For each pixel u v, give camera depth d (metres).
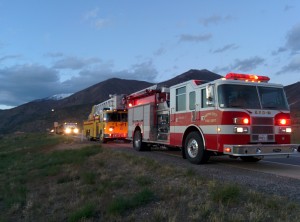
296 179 9.79
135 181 9.88
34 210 8.91
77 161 15.09
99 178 10.95
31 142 39.28
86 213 7.52
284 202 6.95
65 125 63.38
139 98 19.41
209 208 6.78
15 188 11.73
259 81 12.74
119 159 14.05
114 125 28.95
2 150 35.03
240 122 11.63
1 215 9.02
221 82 11.98
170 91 15.36
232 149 11.31
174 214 6.82
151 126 17.05
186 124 13.92
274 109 12.22
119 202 7.68
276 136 12.08
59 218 7.96
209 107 12.42
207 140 12.49
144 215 7.16
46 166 15.87
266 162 14.20
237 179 9.62
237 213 6.46
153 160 12.61
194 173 9.98
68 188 10.37
